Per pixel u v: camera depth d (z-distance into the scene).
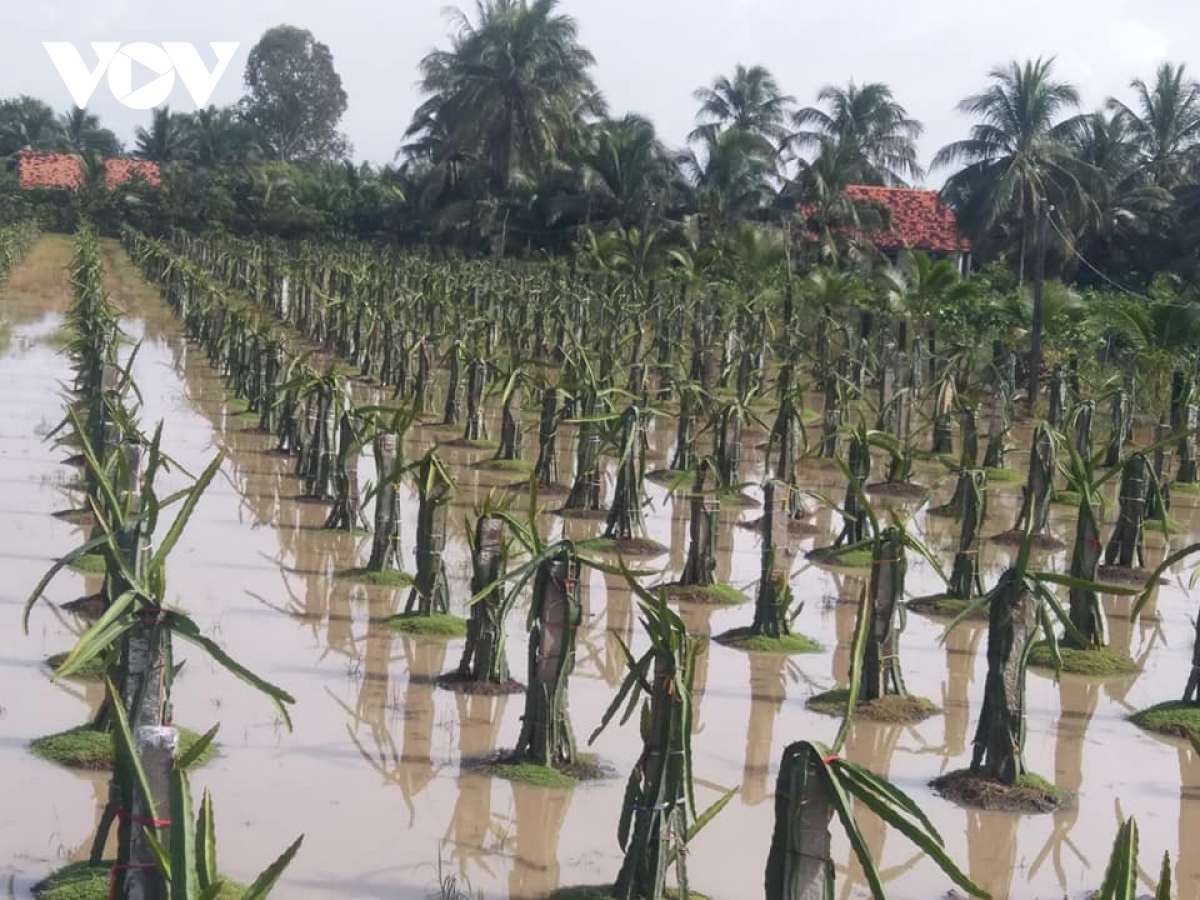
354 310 36.44
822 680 13.54
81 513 18.02
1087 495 14.42
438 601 14.60
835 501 21.97
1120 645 15.51
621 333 36.31
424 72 67.06
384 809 10.07
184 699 12.00
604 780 10.79
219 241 64.56
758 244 47.72
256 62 104.69
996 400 25.59
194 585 15.56
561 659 10.80
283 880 8.87
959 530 20.47
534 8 63.44
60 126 104.50
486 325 33.72
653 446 25.89
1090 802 11.05
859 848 7.37
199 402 28.56
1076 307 37.16
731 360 31.12
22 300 46.78
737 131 56.88
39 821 9.42
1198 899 9.48
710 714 12.48
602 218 58.81
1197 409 26.48
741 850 9.78
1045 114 39.69
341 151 107.38
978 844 10.16
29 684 11.98
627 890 8.64
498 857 9.43
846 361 32.44
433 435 25.75
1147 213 52.91
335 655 13.43
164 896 7.25
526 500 20.59
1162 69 61.47
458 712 12.07
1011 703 11.00
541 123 63.03
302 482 21.03
